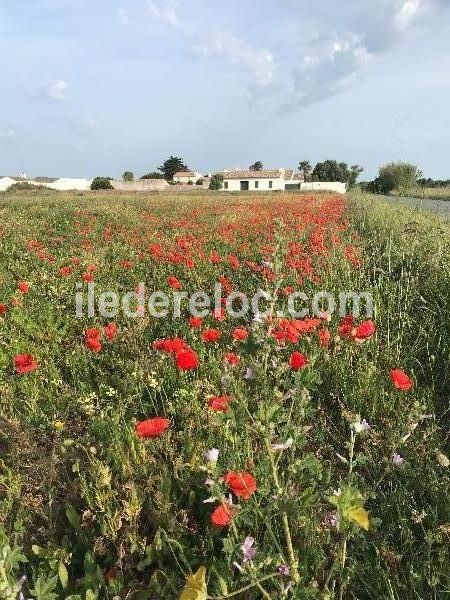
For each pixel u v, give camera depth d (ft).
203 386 13.76
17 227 52.90
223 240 41.06
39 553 8.82
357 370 14.89
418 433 12.12
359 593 8.45
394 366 15.60
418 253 26.99
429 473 10.61
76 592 8.48
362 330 11.95
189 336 18.72
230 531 8.61
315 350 15.15
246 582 7.55
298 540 8.83
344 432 12.95
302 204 89.71
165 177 383.65
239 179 302.25
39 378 15.83
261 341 7.98
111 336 16.67
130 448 11.34
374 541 9.27
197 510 10.12
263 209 75.61
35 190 204.95
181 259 29.30
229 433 10.64
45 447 12.60
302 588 6.66
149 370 15.39
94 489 10.05
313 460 7.91
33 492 10.93
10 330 19.33
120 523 9.21
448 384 15.08
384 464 10.96
